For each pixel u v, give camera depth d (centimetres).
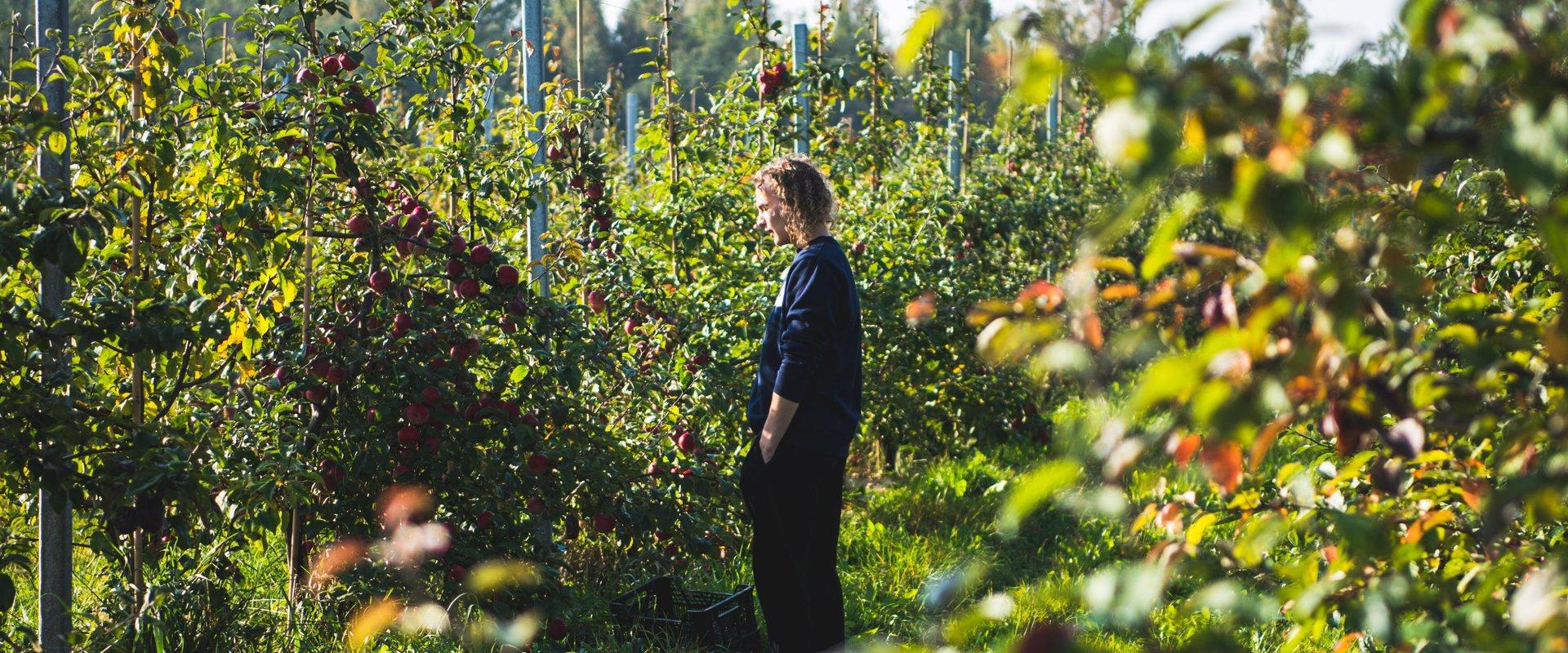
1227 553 164
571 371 376
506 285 375
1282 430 137
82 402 299
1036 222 823
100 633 308
